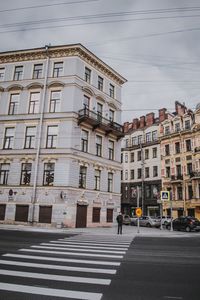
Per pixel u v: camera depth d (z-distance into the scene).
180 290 5.88
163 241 16.02
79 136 27.89
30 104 29.02
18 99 29.59
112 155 32.81
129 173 53.31
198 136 41.75
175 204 43.41
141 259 9.45
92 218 28.23
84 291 5.69
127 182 52.84
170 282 6.51
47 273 7.13
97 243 14.00
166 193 26.30
